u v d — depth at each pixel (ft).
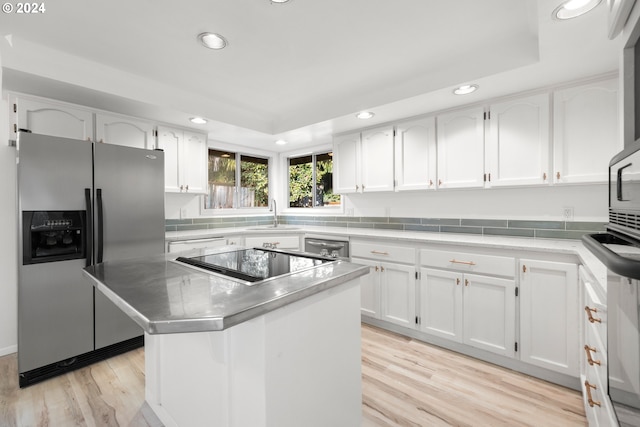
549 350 6.19
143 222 7.87
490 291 6.95
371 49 6.37
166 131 9.50
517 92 7.30
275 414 3.26
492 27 5.65
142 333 7.89
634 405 2.20
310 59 6.80
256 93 8.73
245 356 3.33
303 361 3.60
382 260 8.87
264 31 5.73
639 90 2.96
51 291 6.50
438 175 8.65
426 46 6.28
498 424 5.12
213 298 3.00
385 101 8.25
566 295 5.98
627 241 2.33
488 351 7.04
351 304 4.37
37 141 6.28
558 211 7.50
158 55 6.60
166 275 3.92
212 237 10.11
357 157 10.59
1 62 5.82
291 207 14.65
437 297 7.79
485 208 8.66
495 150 7.63
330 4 4.99
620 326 2.45
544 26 4.72
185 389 4.30
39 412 5.50
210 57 6.69
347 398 4.32
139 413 5.47
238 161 13.33
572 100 6.63
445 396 5.87
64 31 5.69
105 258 7.22
